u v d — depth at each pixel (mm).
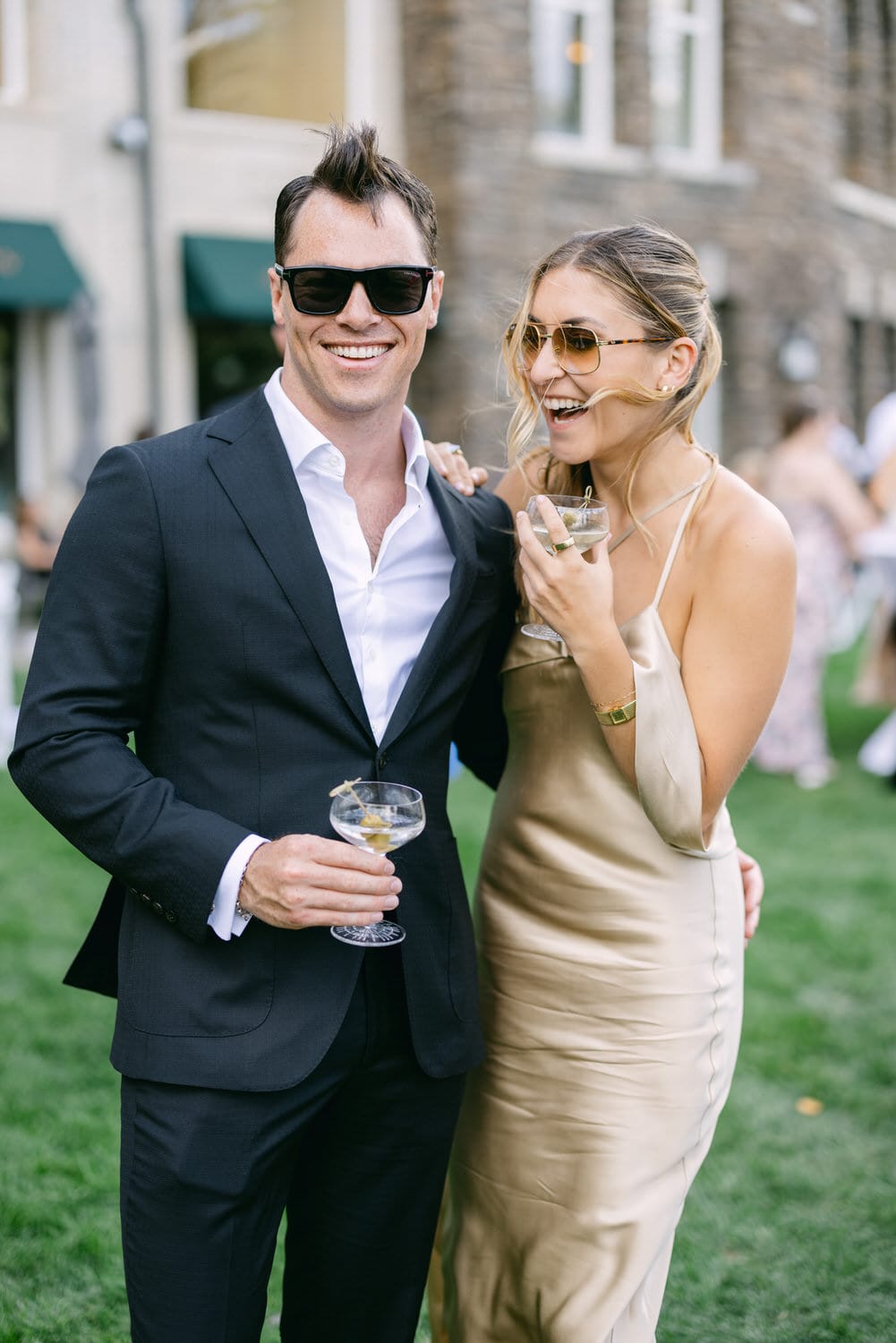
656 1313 2205
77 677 1863
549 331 2107
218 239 11609
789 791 7113
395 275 1912
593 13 12766
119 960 1977
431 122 11781
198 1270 1841
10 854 5652
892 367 16922
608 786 2191
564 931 2219
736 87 13758
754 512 2119
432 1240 2123
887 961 4668
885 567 7625
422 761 2051
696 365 2191
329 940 1933
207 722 1929
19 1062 3814
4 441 11305
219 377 12148
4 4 10828
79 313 11125
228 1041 1869
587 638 2008
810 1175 3350
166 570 1878
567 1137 2199
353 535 2000
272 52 11797
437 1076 2014
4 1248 2988
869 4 16031
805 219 14352
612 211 12711
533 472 2457
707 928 2213
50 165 10953
